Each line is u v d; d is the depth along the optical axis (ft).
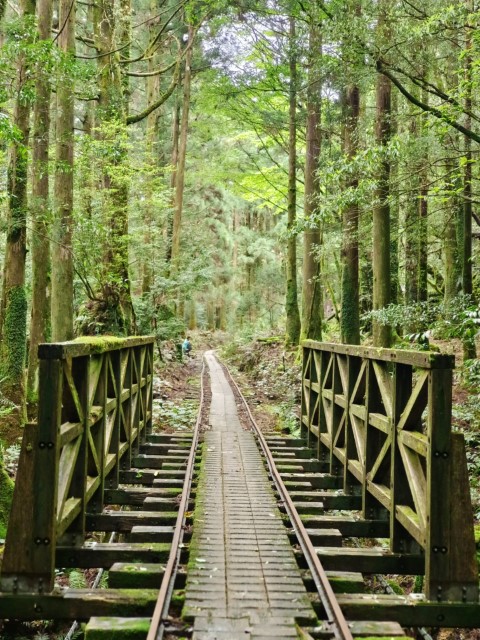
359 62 30.63
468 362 34.81
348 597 14.30
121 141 50.52
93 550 16.94
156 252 71.05
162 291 70.54
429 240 65.26
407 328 47.65
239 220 164.55
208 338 155.43
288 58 58.34
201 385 63.36
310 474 26.86
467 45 30.94
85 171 49.80
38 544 14.16
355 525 20.18
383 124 36.42
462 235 46.39
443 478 13.98
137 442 30.58
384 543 25.22
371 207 35.27
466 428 34.86
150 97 84.99
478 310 24.97
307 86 55.57
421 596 14.38
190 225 103.65
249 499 21.50
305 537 17.48
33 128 38.22
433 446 13.97
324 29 30.89
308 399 34.27
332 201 32.40
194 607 13.14
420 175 33.27
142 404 33.30
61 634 18.67
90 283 56.65
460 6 26.99
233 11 61.36
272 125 73.20
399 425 16.65
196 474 25.95
